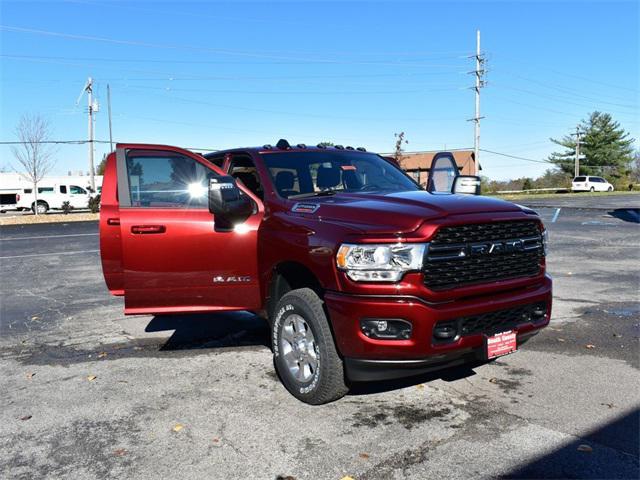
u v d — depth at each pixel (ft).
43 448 11.98
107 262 15.74
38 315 24.91
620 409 13.20
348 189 16.93
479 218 12.59
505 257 13.21
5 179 143.74
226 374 16.34
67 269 39.68
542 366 16.29
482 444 11.59
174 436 12.37
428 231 11.91
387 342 11.92
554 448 11.35
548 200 130.62
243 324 22.12
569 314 22.43
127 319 23.61
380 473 10.57
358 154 19.24
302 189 16.56
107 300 28.02
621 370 15.90
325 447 11.66
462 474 10.45
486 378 15.37
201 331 21.24
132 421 13.23
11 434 12.70
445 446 11.55
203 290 15.67
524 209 13.92
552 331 19.97
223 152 19.30
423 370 12.44
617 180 237.66
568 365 16.37
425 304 11.85
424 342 11.85
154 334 21.03
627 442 11.56
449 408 13.44
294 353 14.30
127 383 15.80
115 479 10.64
